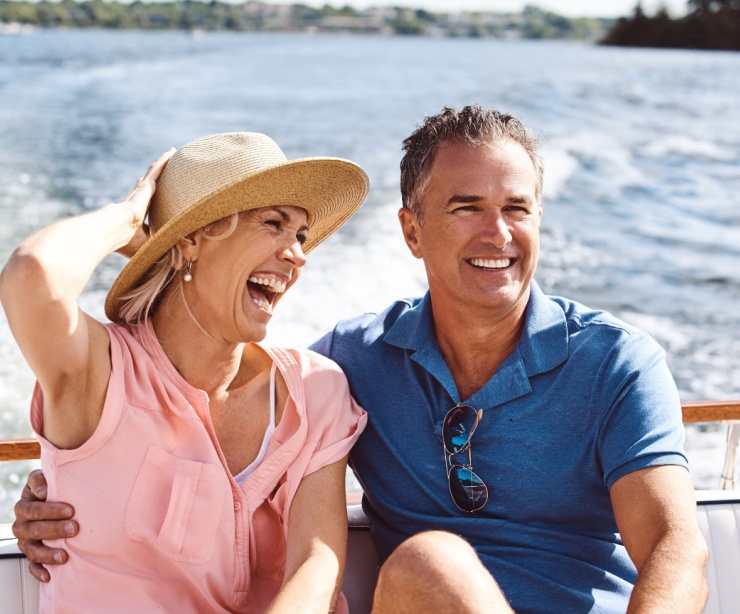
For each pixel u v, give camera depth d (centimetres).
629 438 226
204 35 9581
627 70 4497
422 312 256
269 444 236
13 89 2562
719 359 764
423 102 2670
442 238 245
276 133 1975
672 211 1439
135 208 222
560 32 11281
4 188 1285
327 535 227
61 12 7938
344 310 812
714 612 262
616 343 238
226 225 225
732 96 3400
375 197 1262
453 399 247
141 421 221
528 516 240
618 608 232
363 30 11250
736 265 1107
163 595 221
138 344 230
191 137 1878
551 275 1020
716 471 527
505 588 234
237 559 225
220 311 229
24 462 554
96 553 218
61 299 198
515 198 242
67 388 213
